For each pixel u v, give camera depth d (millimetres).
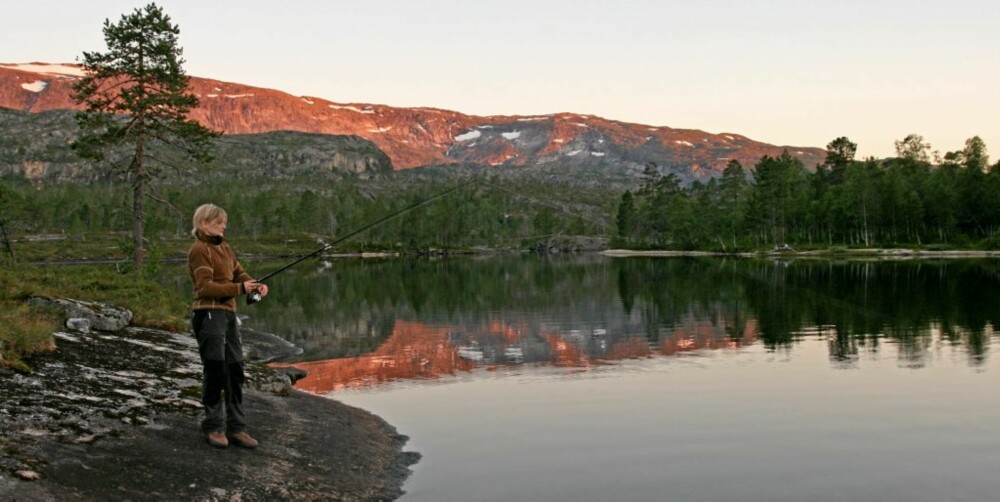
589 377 15133
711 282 45875
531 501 7926
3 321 10297
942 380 14281
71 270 22328
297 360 18078
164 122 35812
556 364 16875
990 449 9766
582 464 9242
